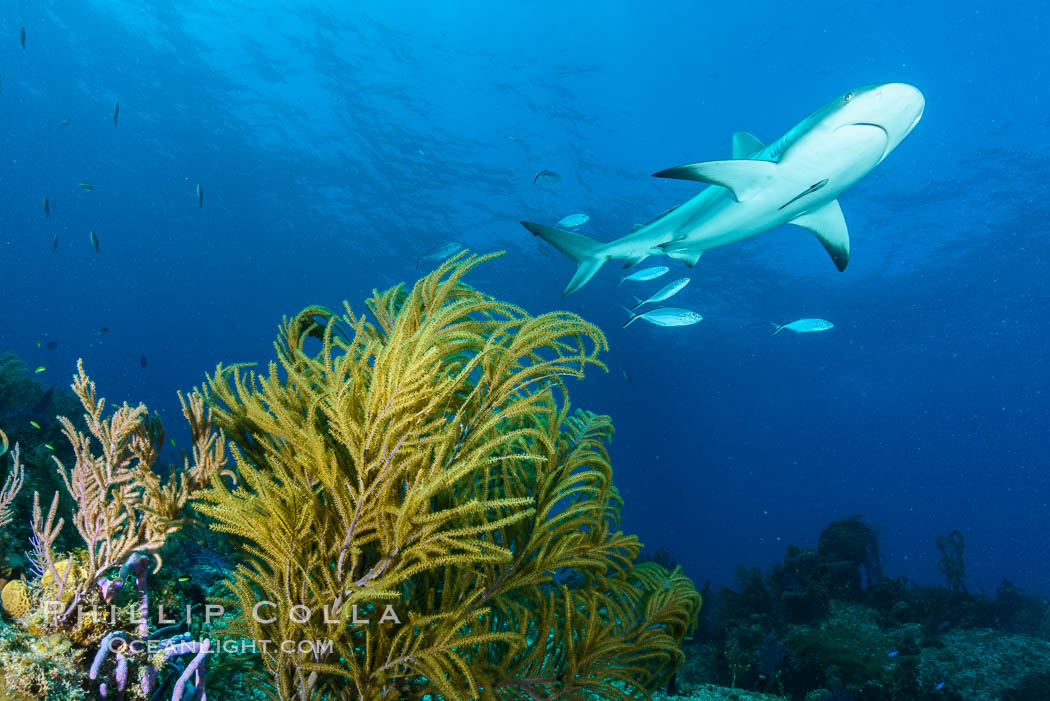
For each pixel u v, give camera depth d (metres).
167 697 2.73
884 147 4.36
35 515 2.57
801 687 8.95
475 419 2.71
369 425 2.33
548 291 41.56
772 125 29.89
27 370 8.88
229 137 36.50
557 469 3.12
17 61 34.41
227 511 2.26
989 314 41.31
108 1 29.34
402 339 2.47
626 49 27.77
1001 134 27.59
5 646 2.18
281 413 2.37
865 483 117.06
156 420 3.02
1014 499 115.31
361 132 33.94
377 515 2.29
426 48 29.20
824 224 5.86
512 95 30.59
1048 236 32.41
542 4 26.75
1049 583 66.75
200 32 30.11
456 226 39.38
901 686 8.37
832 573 12.76
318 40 29.52
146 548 2.73
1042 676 9.26
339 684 2.53
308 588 2.44
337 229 43.66
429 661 2.32
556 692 2.89
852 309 40.22
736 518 119.19
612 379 52.59
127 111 36.41
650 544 65.88
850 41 26.06
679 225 5.97
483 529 2.26
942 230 32.38
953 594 12.95
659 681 3.90
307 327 3.61
